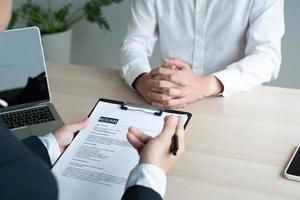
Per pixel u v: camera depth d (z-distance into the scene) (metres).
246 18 1.47
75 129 0.96
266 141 0.99
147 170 0.69
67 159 0.87
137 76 1.27
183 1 1.51
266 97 1.21
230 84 1.22
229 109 1.14
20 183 0.50
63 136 0.94
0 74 1.14
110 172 0.83
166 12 1.55
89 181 0.81
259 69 1.31
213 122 1.08
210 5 1.49
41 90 1.18
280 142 0.98
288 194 0.81
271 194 0.81
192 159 0.92
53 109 1.16
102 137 0.94
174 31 1.57
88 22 2.61
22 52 1.16
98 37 2.64
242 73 1.27
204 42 1.54
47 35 2.43
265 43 1.41
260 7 1.43
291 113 1.11
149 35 1.59
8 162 0.50
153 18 1.59
